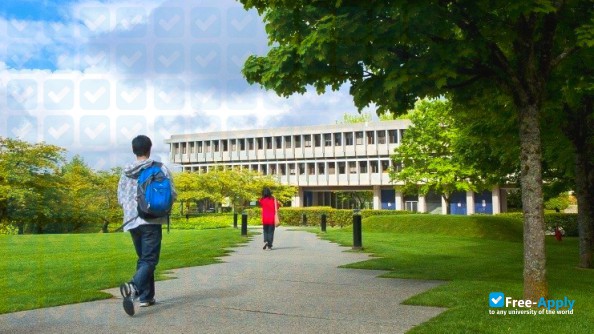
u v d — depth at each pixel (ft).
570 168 48.42
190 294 23.15
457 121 62.85
